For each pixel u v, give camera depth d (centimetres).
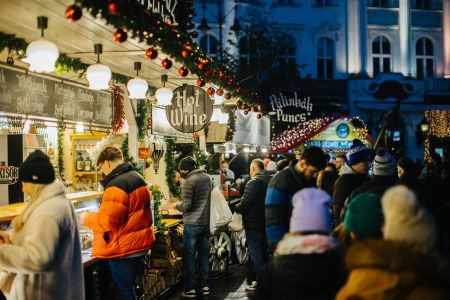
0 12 437
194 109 768
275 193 516
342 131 1722
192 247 782
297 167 527
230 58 2588
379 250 232
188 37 632
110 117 744
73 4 413
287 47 2664
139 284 685
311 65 2883
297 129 1609
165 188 970
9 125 720
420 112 2914
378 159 575
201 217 777
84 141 968
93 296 562
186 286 787
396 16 3000
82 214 605
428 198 549
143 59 641
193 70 667
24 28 487
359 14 2925
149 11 506
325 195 306
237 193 1145
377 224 297
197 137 1038
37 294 389
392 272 228
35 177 391
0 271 412
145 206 562
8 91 512
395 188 256
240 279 904
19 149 597
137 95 625
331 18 2909
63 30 497
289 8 2864
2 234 397
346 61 2922
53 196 393
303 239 286
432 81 2897
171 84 852
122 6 414
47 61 439
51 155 943
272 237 512
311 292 277
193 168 787
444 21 3047
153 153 902
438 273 223
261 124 1328
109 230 541
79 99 655
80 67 627
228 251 944
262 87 1485
